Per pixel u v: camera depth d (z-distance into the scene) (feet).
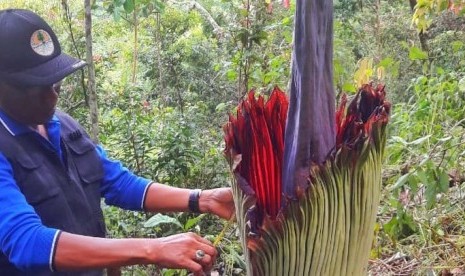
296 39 4.33
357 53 31.48
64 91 22.22
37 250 5.95
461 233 11.41
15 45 6.32
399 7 39.14
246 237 4.40
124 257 5.75
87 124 21.66
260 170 4.82
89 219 7.27
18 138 6.62
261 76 17.10
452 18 31.94
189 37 35.47
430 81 15.93
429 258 10.40
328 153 4.25
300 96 4.28
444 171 9.89
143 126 19.02
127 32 39.73
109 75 32.35
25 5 29.96
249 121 4.82
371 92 4.67
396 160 11.28
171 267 5.70
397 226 10.23
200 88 33.71
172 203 7.65
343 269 4.33
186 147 17.92
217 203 7.50
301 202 4.09
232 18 23.34
